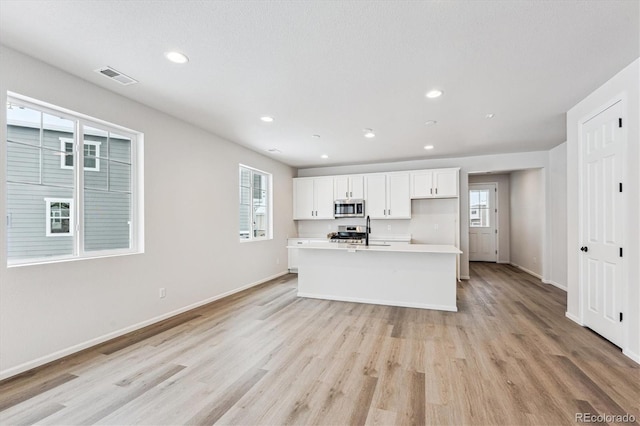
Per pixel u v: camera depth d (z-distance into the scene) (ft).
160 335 9.98
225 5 5.75
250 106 10.99
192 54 7.55
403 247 13.38
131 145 10.68
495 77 8.71
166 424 5.70
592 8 5.83
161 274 11.48
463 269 19.22
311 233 23.08
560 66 8.11
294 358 8.36
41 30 6.57
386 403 6.31
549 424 5.62
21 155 7.91
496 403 6.25
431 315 12.07
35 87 7.79
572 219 11.14
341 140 15.49
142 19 6.19
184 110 11.39
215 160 14.48
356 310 12.78
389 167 21.26
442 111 11.44
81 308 8.85
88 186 9.41
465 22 6.25
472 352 8.64
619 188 8.60
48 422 5.74
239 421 5.77
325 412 6.03
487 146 16.84
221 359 8.29
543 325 10.79
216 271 14.44
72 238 8.91
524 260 21.89
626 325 8.32
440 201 20.04
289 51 7.39
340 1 5.63
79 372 7.57
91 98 9.11
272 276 19.52
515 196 23.68
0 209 7.18
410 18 6.12
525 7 5.80
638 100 7.82
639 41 6.96
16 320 7.45
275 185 20.25
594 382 7.00
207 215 13.92
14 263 7.70
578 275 10.80
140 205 10.82
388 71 8.38
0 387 6.87
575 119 10.83
